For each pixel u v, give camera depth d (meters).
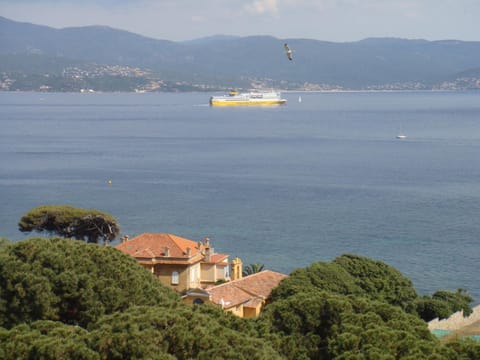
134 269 87.00
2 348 65.56
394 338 76.56
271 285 121.69
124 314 68.94
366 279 128.88
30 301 78.38
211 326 69.31
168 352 65.69
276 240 199.38
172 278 131.38
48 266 81.69
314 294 87.69
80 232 171.75
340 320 82.62
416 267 173.12
